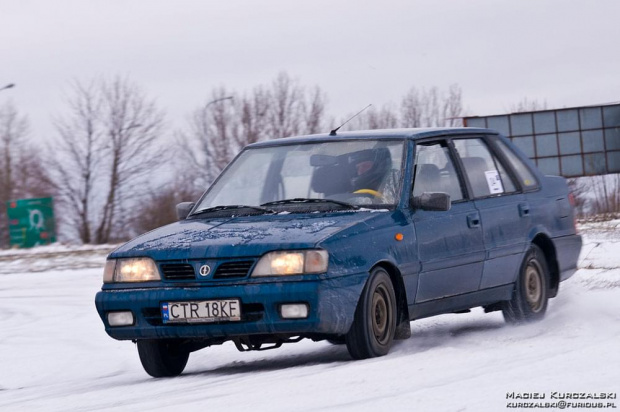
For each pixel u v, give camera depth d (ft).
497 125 178.29
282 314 26.96
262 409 21.08
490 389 21.22
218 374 29.32
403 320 30.09
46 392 29.43
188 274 28.09
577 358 24.68
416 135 32.68
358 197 30.76
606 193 147.54
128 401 24.68
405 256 29.73
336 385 23.35
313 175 31.83
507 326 35.58
